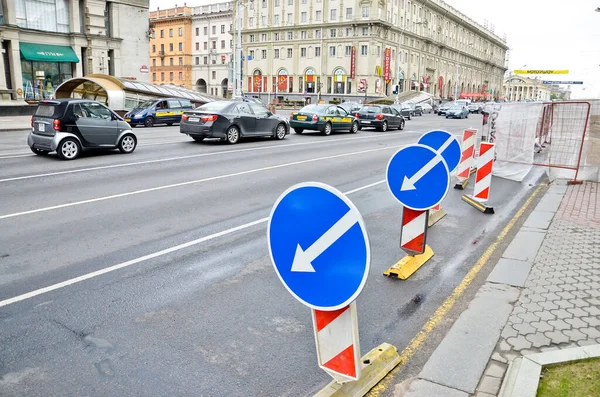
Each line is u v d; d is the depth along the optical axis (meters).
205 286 4.89
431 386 3.22
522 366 3.26
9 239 6.10
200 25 93.06
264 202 8.38
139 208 7.76
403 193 5.40
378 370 3.41
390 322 4.28
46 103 12.70
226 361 3.59
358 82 73.00
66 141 12.48
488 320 4.16
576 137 10.91
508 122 11.96
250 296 4.69
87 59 38.97
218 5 90.56
